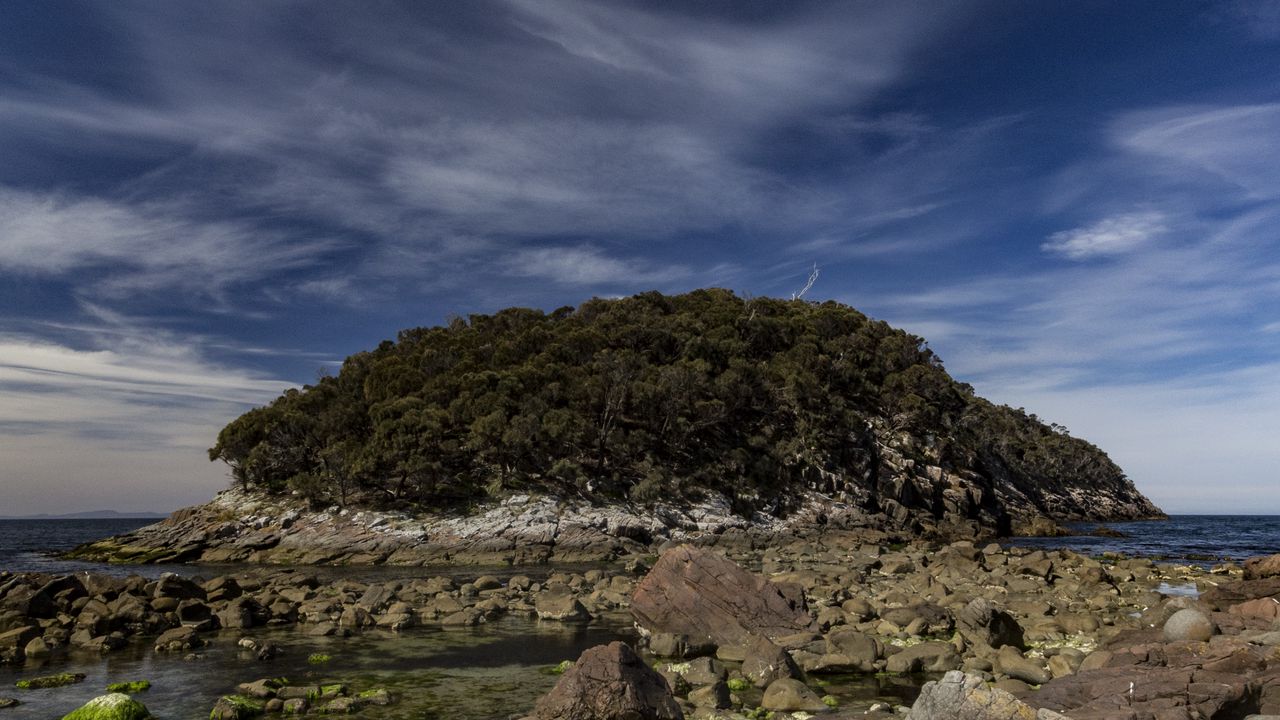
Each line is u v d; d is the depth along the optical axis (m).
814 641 21.34
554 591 37.25
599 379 86.94
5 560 68.81
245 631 26.84
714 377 100.44
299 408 87.44
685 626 23.64
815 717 15.34
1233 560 55.72
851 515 88.44
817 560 50.75
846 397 110.62
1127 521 148.88
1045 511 127.62
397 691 18.38
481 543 66.69
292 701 16.81
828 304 142.25
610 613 30.84
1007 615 22.70
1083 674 14.88
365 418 84.19
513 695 17.98
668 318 115.06
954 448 108.88
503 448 75.44
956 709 10.34
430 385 85.31
